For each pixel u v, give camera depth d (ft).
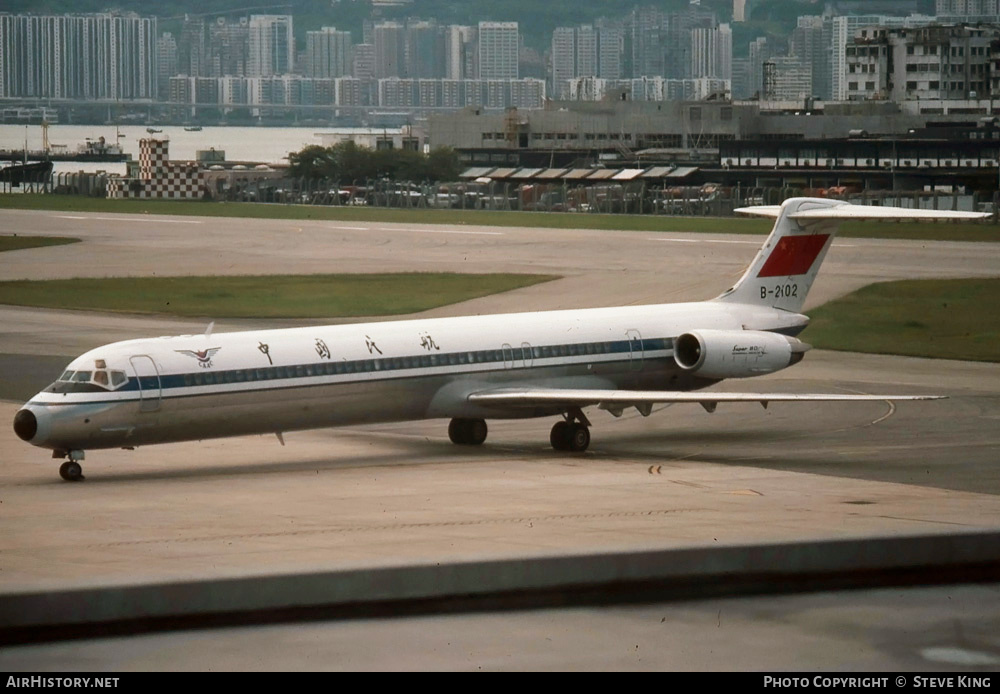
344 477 428.97
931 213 542.16
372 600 275.18
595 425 565.53
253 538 318.65
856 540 303.27
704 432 546.67
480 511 360.28
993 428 549.13
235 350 445.37
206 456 477.77
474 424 511.40
